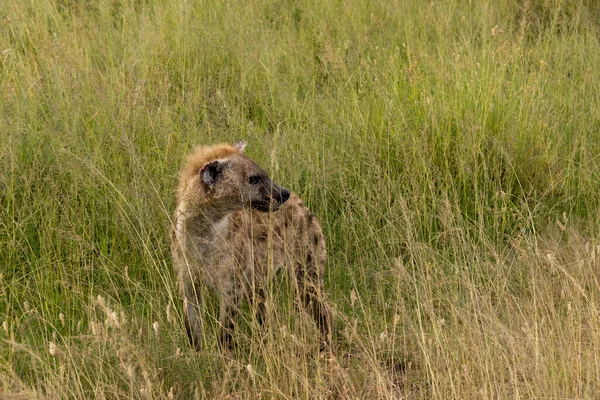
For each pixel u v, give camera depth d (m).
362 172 11.14
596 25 16.70
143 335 8.07
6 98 11.05
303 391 7.40
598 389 7.57
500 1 17.08
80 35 14.04
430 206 10.91
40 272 9.03
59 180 9.91
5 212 9.59
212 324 8.55
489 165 11.49
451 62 13.13
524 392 7.71
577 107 13.11
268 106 12.76
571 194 11.74
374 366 7.54
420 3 16.56
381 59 13.98
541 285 9.23
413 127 11.88
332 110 12.37
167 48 13.78
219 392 7.65
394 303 9.22
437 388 7.35
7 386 6.91
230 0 16.02
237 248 8.24
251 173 8.19
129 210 9.60
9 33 14.02
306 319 8.25
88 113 11.03
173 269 9.05
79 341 8.25
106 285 9.21
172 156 10.40
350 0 16.47
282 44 14.76
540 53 14.84
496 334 8.38
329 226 10.31
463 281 8.99
